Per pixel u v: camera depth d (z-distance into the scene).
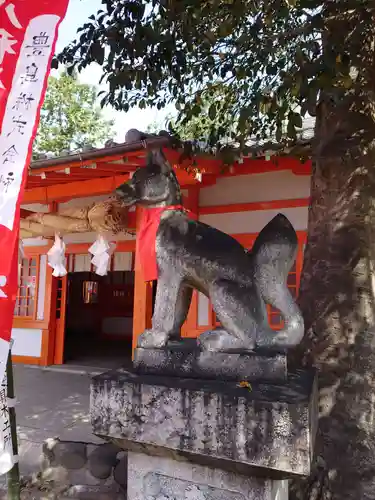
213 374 2.26
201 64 4.33
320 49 3.12
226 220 7.60
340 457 2.94
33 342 9.57
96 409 2.32
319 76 2.48
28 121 2.36
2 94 2.40
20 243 3.60
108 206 7.52
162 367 2.39
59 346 9.55
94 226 7.58
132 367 2.63
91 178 7.73
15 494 2.68
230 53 4.15
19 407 6.22
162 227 2.53
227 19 3.13
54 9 2.49
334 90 3.00
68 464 3.85
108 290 16.08
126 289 15.84
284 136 5.18
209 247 2.40
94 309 16.25
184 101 4.42
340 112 3.37
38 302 9.66
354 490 2.86
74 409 6.13
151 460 2.38
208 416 2.03
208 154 4.61
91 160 5.91
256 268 2.37
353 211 3.26
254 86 4.34
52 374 8.53
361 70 3.30
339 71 2.50
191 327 7.77
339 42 2.64
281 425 1.88
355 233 3.23
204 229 2.52
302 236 7.00
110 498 3.47
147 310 8.04
